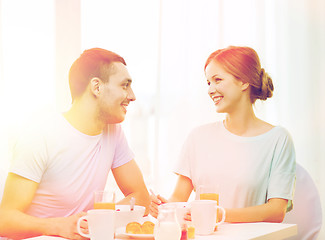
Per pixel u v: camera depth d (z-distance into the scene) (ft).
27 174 4.19
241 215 4.40
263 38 8.91
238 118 5.32
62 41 7.48
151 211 4.42
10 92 6.92
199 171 5.38
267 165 5.15
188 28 8.43
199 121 8.37
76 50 7.58
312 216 5.53
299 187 5.60
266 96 5.37
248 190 5.08
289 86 8.97
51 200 4.48
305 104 8.91
